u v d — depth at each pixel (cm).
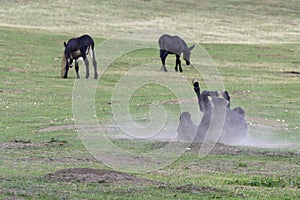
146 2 19050
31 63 10325
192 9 18662
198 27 16200
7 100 7062
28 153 3969
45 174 3123
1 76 8944
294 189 3070
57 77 9100
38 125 5416
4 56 10775
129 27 15538
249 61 11794
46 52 11556
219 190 2922
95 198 2619
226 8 19088
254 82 9338
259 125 5562
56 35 13612
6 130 5116
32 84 8400
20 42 12344
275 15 18662
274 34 15912
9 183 2839
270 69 10938
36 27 14700
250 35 15538
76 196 2633
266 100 7638
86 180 2958
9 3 17625
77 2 18425
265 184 3156
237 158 3931
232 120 4422
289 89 8694
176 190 2867
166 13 17875
